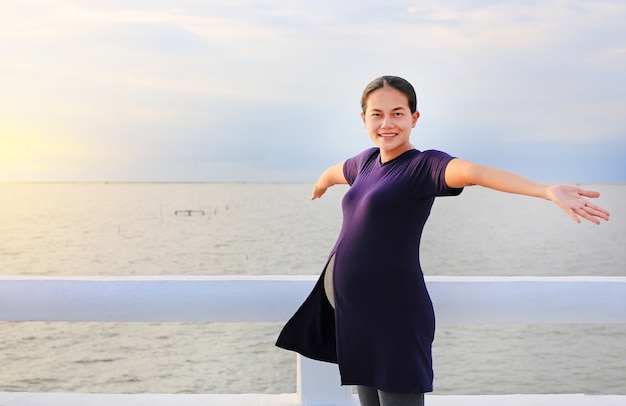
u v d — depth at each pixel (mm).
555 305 2723
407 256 2221
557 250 53094
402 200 2178
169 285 2783
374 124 2268
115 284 2789
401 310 2209
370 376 2256
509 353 18344
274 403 2957
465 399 3055
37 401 3033
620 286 2697
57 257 56469
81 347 21781
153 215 111312
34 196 161375
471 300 2738
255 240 64062
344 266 2266
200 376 17859
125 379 18203
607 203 114125
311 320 2453
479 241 60500
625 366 16609
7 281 2797
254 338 22422
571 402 3002
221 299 2777
